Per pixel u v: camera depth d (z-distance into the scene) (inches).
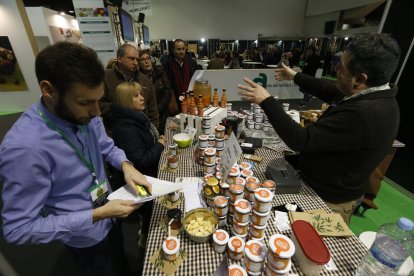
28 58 183.0
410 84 87.4
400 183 93.7
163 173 49.0
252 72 161.2
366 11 279.9
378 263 27.8
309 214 36.8
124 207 30.4
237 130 63.7
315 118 72.7
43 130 26.2
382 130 37.4
